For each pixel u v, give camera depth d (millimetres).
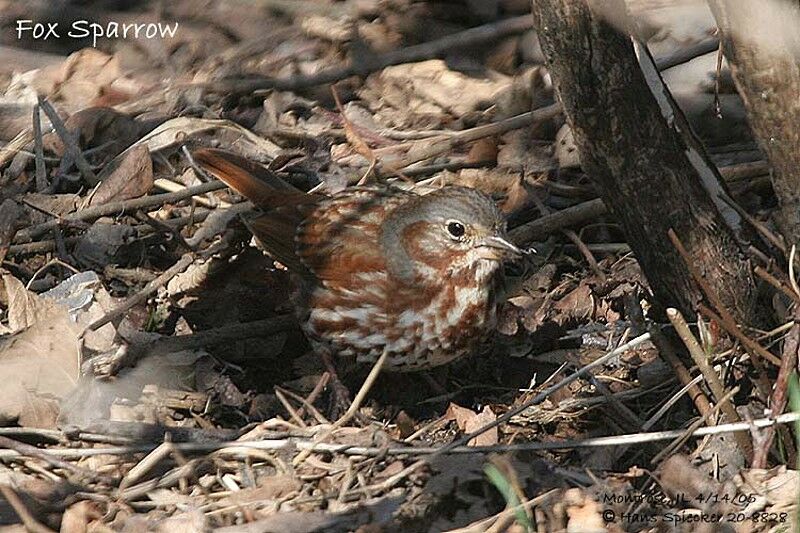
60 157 13617
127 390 10555
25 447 9516
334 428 9781
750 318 9750
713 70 13734
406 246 10461
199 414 10602
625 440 9312
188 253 11906
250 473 9453
